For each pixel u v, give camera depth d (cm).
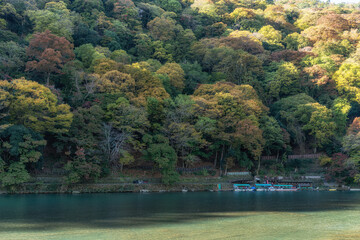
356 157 8306
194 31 14425
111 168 7119
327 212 4625
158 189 7112
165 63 11012
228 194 6988
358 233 3409
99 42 11156
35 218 3906
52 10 10975
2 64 7825
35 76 8162
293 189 8294
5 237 3073
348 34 13612
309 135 10112
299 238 3203
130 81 7912
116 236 3153
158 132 7681
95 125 6819
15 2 10344
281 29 16062
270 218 4131
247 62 11519
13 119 6288
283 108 10256
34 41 8088
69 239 3031
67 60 8581
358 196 6850
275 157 9625
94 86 7612
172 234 3250
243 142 8188
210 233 3312
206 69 12038
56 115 6569
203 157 8788
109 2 13462
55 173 6531
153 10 14288
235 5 17812
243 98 9038
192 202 5438
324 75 10994
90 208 4638
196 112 8075
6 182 5644
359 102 10594
